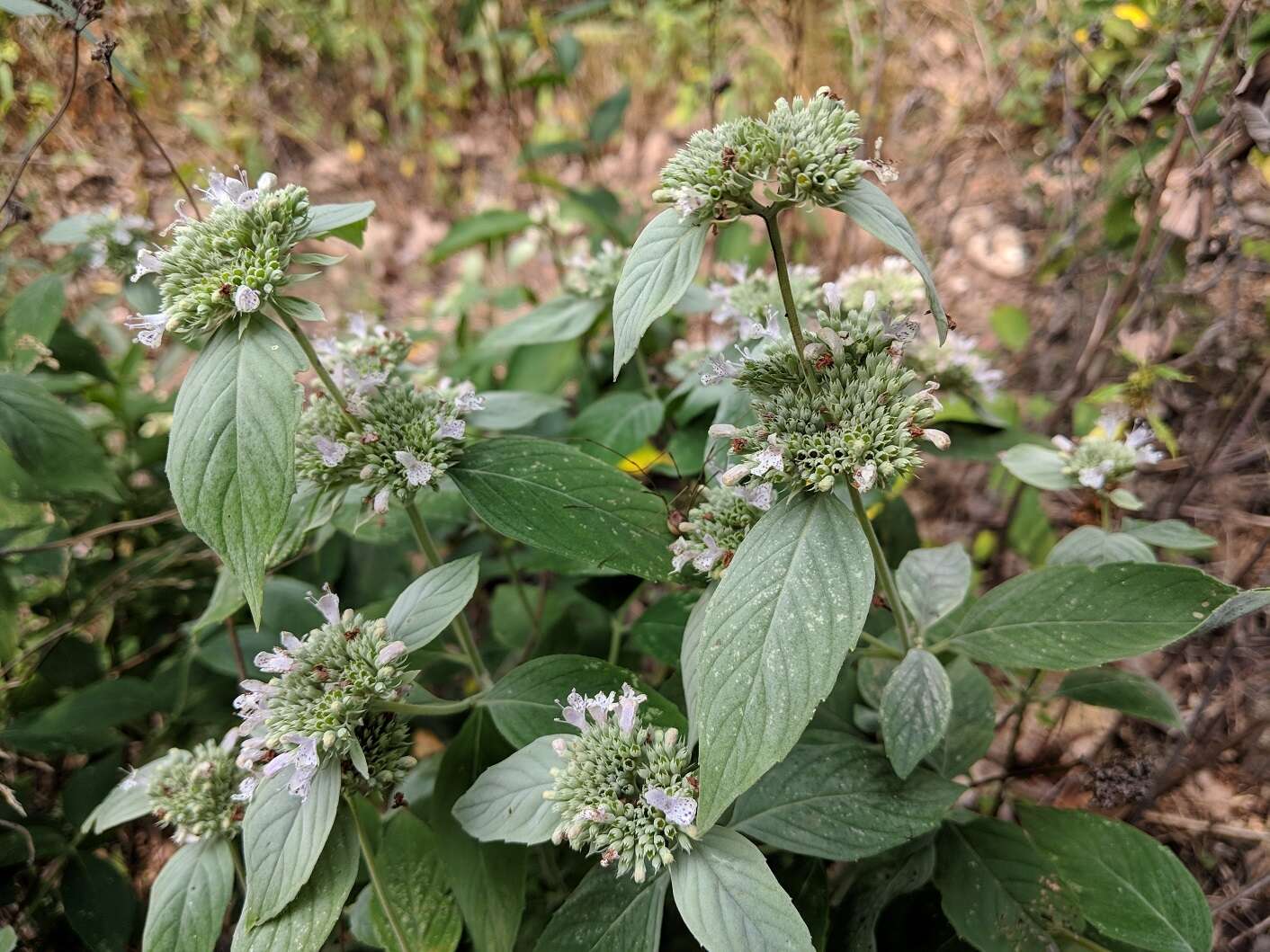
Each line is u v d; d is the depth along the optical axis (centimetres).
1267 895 33
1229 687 37
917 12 62
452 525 46
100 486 34
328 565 43
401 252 77
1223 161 34
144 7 62
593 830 23
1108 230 42
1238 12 31
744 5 69
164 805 28
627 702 24
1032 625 26
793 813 26
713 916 21
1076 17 45
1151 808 36
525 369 48
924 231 60
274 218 25
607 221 55
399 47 82
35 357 39
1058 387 50
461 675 43
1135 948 28
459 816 26
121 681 38
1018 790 39
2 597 38
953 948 30
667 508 29
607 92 81
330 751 25
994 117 55
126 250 37
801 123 22
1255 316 42
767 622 21
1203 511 41
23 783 36
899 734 25
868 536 25
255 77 76
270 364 22
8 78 45
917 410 22
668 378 49
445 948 27
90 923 33
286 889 23
